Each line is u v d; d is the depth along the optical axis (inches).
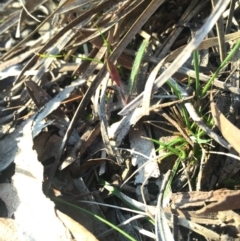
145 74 12.5
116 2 12.7
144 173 11.2
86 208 11.0
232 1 11.9
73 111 12.8
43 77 13.5
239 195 9.9
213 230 10.2
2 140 12.0
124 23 12.9
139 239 10.6
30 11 14.4
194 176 11.0
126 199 11.0
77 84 12.6
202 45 11.0
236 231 10.1
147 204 10.9
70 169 11.6
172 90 11.8
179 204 10.4
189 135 11.2
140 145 11.7
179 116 11.5
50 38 13.7
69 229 9.9
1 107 13.6
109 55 11.9
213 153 11.0
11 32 15.8
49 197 11.0
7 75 14.0
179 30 13.2
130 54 13.1
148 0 12.7
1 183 11.2
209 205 10.0
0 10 15.9
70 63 13.6
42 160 11.9
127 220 10.6
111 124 12.3
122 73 12.9
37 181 10.7
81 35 13.2
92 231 10.7
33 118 12.1
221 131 10.5
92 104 12.6
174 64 8.9
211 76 11.9
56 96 12.5
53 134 12.3
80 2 13.0
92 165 11.8
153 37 13.4
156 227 9.8
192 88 12.1
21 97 13.4
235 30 12.9
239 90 11.4
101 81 12.1
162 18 13.6
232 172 10.9
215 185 10.9
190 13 13.4
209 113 11.5
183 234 10.4
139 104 10.9
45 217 10.1
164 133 11.8
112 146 11.5
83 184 11.4
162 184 10.7
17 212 10.4
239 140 10.1
